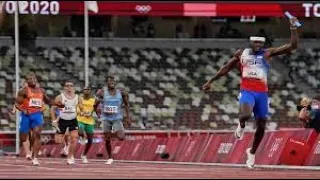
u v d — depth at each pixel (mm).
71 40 99062
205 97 93625
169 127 89125
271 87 95812
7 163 46219
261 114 31609
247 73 31188
